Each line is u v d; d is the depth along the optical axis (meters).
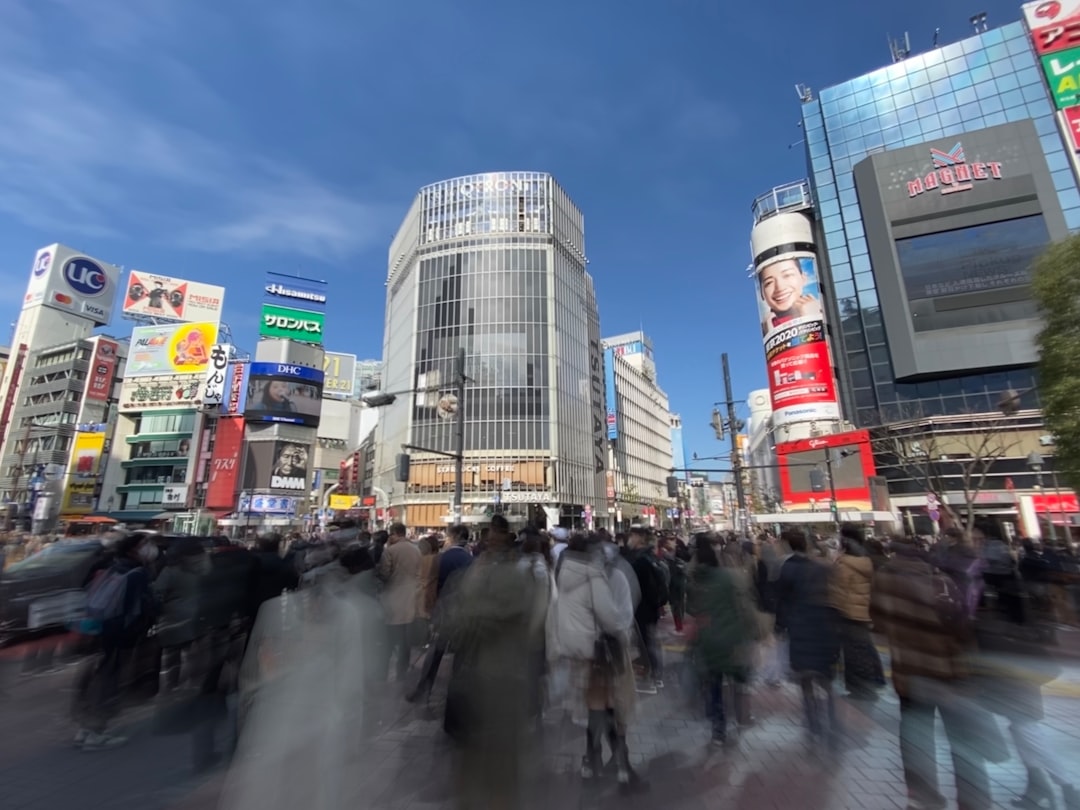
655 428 122.88
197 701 5.27
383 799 4.09
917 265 39.00
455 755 3.35
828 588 5.77
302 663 2.85
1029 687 4.17
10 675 7.75
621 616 4.59
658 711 6.34
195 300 70.75
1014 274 36.38
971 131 39.97
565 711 6.21
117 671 5.54
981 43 41.91
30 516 49.00
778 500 50.25
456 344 59.56
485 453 55.50
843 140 45.31
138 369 63.59
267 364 59.34
